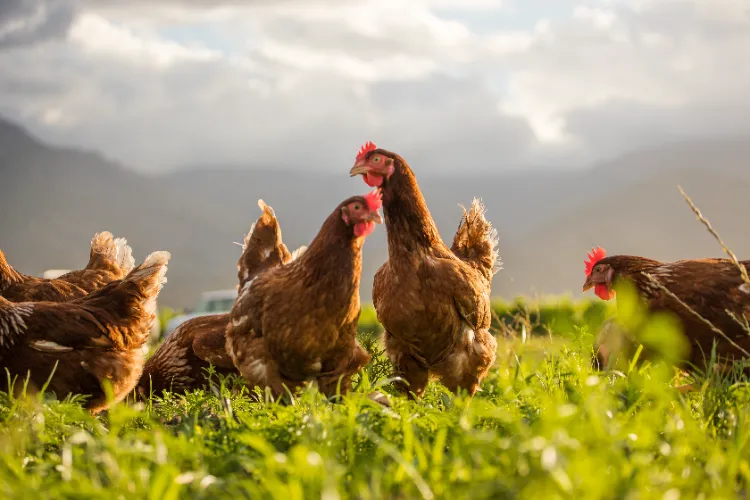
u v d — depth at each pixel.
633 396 1.49
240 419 1.51
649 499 1.15
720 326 1.74
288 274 1.69
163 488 1.23
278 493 1.17
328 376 1.73
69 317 1.78
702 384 1.62
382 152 1.77
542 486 1.15
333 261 1.66
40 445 1.43
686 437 1.31
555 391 1.60
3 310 1.74
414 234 1.75
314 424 1.36
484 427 1.45
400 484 1.24
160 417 1.72
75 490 1.20
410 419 1.41
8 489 1.22
